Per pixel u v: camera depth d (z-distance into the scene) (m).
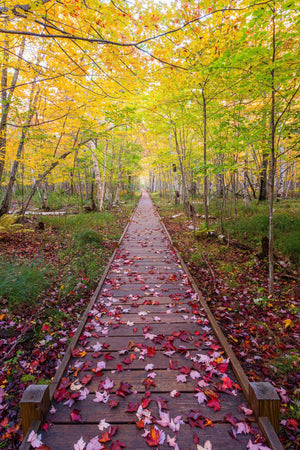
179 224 10.10
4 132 6.66
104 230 8.93
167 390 1.96
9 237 6.87
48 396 1.77
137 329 2.87
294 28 3.28
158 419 1.69
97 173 12.77
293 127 4.13
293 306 3.56
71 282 4.31
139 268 5.09
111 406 1.79
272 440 1.48
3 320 3.14
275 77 3.42
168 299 3.65
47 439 1.58
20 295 3.52
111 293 3.88
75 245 6.51
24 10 2.43
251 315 3.50
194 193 17.61
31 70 4.59
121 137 13.89
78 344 2.60
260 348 2.80
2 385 2.29
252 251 6.08
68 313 3.53
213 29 3.82
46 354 2.70
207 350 2.47
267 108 4.66
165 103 6.84
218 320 3.39
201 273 5.02
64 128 7.32
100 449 1.48
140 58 3.59
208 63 4.39
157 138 11.97
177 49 4.13
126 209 16.22
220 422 1.68
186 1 3.46
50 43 3.85
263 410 1.62
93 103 5.55
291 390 2.19
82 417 1.73
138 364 2.28
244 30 3.61
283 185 16.53
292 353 2.64
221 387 1.94
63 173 9.78
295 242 5.40
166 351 2.44
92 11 2.64
